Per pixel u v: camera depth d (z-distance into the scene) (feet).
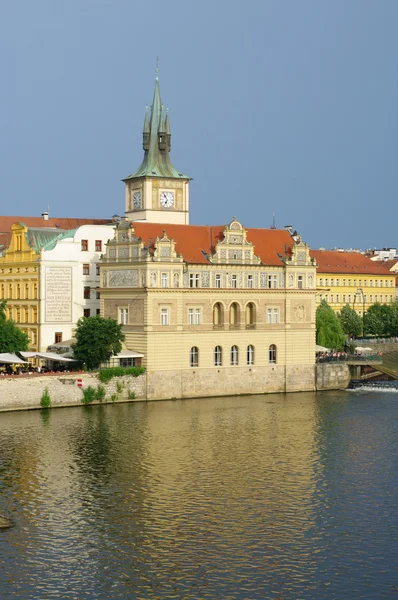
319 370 576.61
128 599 247.29
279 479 349.82
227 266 545.03
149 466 366.43
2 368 526.16
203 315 536.42
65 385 490.08
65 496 326.65
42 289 558.56
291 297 567.59
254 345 555.28
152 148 634.43
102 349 504.84
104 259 546.26
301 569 264.52
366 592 250.57
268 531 292.81
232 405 510.58
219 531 292.81
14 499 322.96
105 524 298.56
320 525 298.35
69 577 259.39
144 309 517.96
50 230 598.75
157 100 635.66
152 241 525.75
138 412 480.64
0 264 596.29
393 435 428.56
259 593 250.37
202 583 255.91
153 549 278.05
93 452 387.75
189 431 433.07
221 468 364.58
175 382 526.98
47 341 561.43
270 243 575.38
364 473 358.84
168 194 634.02
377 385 590.14
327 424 453.99
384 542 283.59
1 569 263.90
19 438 411.13
